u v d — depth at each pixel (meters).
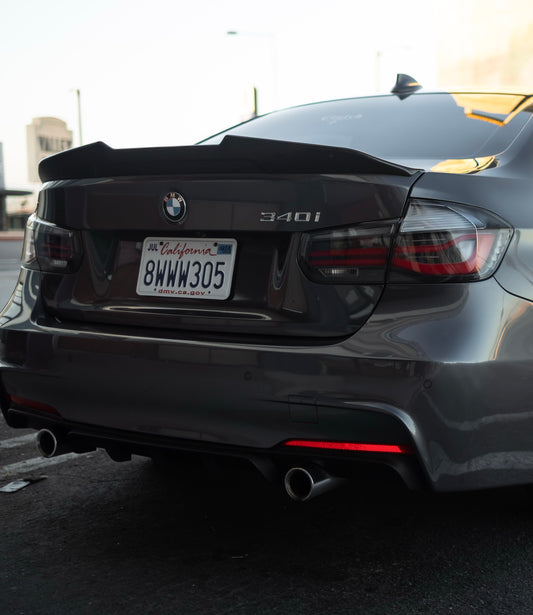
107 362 2.17
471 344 1.88
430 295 1.90
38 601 2.04
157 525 2.54
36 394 2.32
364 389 1.88
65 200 2.38
